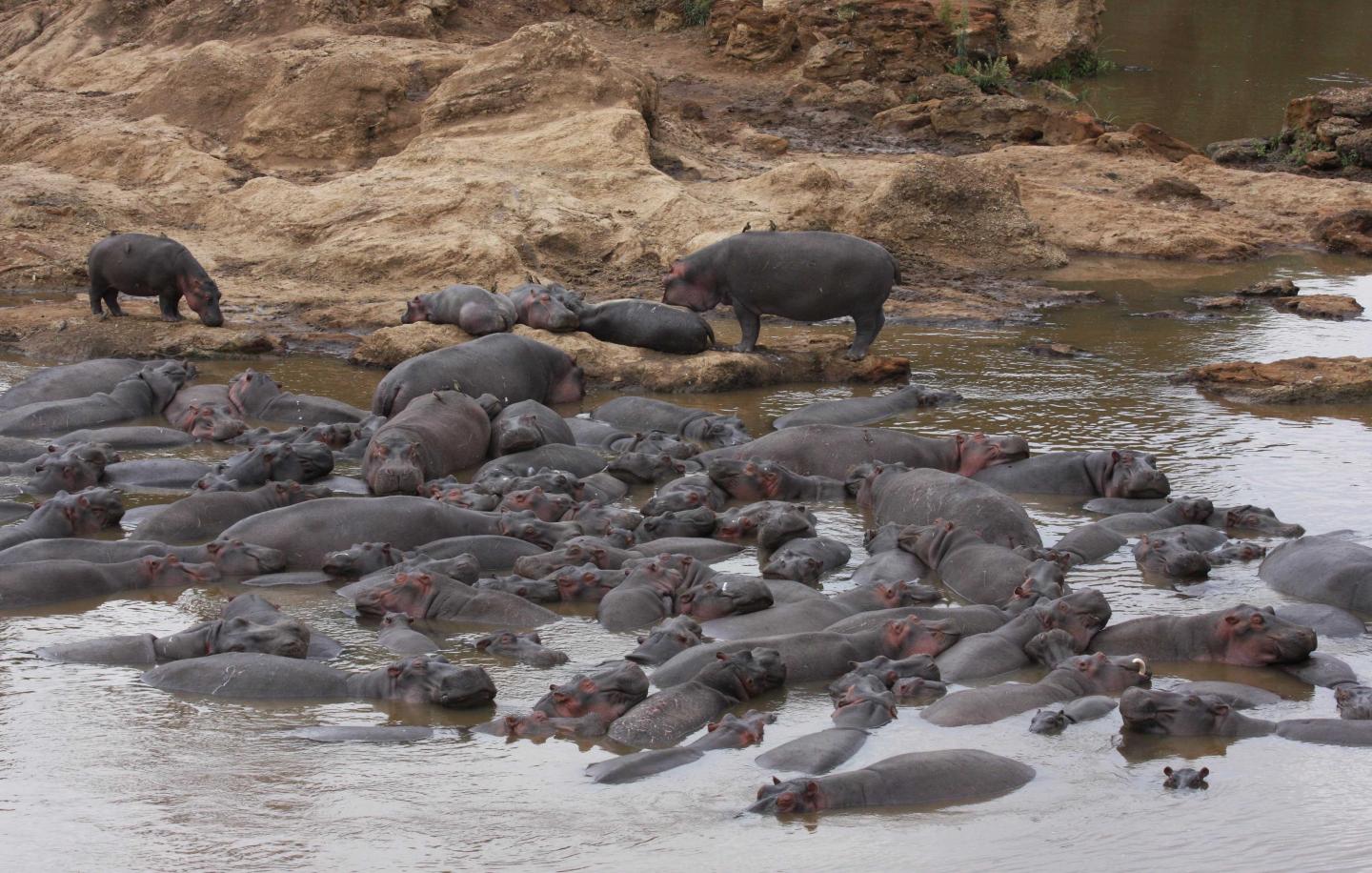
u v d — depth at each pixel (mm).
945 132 85812
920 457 33156
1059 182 73812
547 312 43188
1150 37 132875
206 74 70750
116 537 28062
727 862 15859
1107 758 18984
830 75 95875
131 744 19156
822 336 46031
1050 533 29141
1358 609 24703
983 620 23438
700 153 72188
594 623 24391
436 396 34625
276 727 19906
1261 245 65938
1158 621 23156
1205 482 32219
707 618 24000
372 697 21094
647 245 54531
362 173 60656
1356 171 79812
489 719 20422
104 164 64125
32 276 52344
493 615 24312
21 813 17000
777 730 19969
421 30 87062
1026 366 43812
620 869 15688
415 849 16172
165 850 16078
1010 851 16141
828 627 23391
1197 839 16500
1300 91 106625
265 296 49344
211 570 26031
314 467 31672
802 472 33062
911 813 17203
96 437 34062
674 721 19891
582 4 114000
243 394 37719
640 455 32562
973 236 60469
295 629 22328
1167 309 52594
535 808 17344
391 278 51219
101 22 89812
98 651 22375
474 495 29625
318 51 73812
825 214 59656
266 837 16438
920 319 50219
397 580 24547
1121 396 40281
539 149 60688
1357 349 46000
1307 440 35781
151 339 43594
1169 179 72438
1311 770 18594
